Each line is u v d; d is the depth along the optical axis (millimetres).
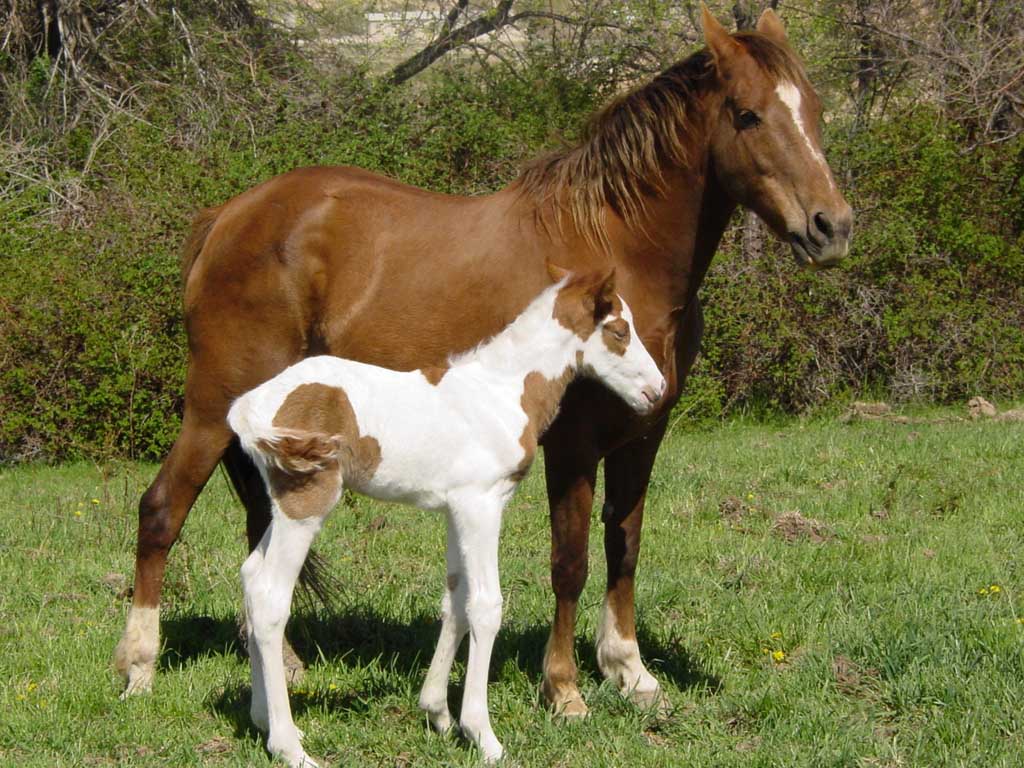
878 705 4762
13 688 4891
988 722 4469
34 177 13930
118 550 7301
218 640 5617
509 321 4777
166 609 6000
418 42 20891
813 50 16344
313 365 4105
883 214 13805
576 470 4641
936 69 15203
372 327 4922
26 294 11594
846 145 14047
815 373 13609
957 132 14672
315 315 5059
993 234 14445
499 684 4957
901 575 6520
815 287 13297
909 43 16062
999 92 14398
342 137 13469
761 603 5992
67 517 8203
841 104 16906
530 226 4828
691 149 4695
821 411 13320
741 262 13094
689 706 4820
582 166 4805
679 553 7094
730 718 4707
